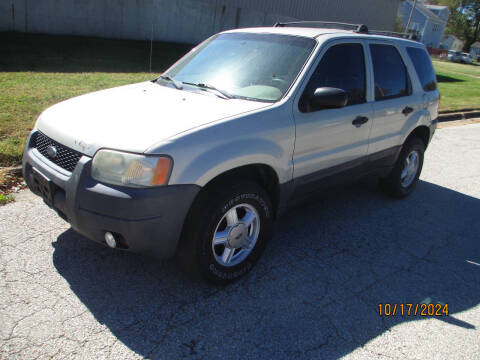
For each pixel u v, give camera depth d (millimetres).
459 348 2785
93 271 3240
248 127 3061
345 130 3918
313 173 3742
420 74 5152
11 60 9734
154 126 2842
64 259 3348
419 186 6059
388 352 2691
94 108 3227
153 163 2604
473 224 4840
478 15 78250
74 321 2701
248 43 3998
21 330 2582
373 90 4301
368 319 2994
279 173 3352
